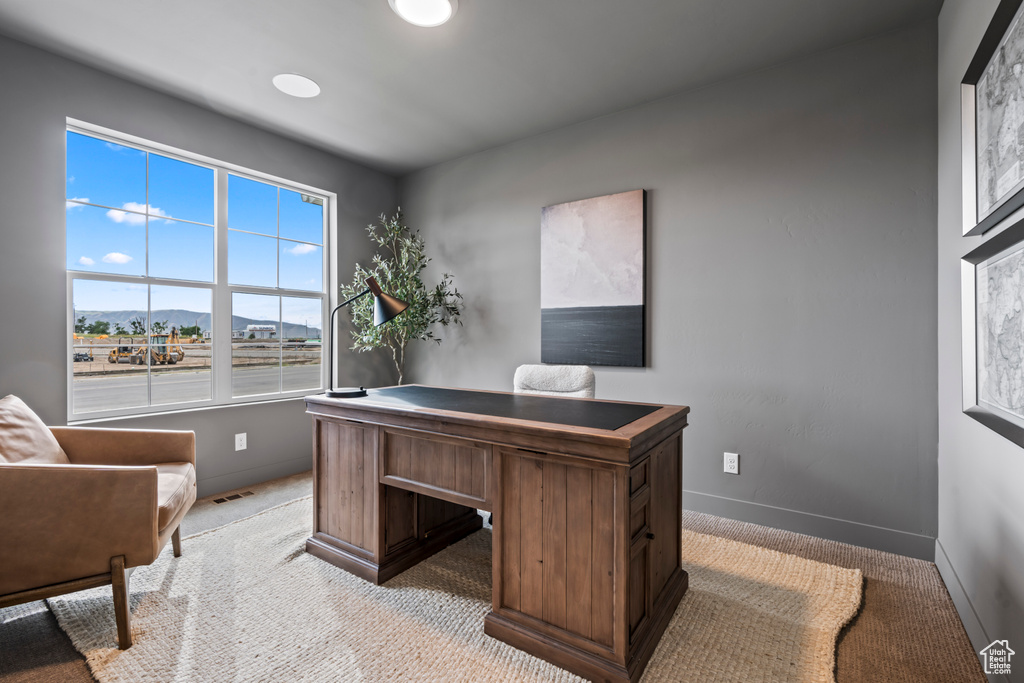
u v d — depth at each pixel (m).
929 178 2.09
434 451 1.80
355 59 2.42
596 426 1.48
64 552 1.50
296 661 1.47
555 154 3.25
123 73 2.56
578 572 1.43
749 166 2.54
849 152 2.27
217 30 2.18
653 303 2.84
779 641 1.55
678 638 1.57
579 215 3.09
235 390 3.21
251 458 3.22
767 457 2.49
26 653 1.50
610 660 1.36
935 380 2.09
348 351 3.85
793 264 2.41
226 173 3.16
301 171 3.48
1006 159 1.28
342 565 2.06
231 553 2.20
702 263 2.67
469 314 3.74
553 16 2.08
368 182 3.98
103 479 1.53
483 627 1.64
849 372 2.28
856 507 2.27
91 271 2.62
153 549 1.57
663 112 2.81
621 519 1.34
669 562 1.75
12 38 2.26
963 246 1.69
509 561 1.58
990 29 1.30
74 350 2.56
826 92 2.33
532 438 1.49
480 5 2.00
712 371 2.65
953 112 1.81
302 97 2.81
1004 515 1.34
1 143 2.24
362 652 1.51
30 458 1.81
